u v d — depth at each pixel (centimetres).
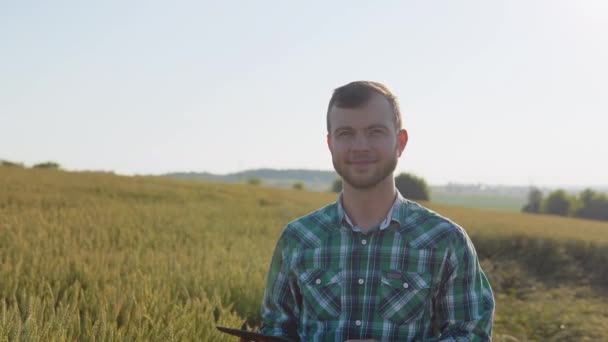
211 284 641
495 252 1791
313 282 231
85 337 369
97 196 2330
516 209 11606
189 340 409
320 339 227
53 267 642
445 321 227
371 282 225
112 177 3769
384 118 219
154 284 606
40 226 1067
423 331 223
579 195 8812
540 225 2503
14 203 1700
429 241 223
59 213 1473
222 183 4350
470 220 2575
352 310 225
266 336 217
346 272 227
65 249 794
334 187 7494
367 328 222
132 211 1639
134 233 1109
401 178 7069
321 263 231
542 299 1238
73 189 2531
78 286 516
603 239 1791
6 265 594
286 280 244
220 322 488
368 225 228
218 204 2462
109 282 604
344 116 219
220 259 853
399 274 222
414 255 223
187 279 652
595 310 1130
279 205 2834
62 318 378
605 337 922
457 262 222
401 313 221
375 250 226
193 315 462
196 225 1403
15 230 998
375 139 218
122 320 448
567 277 1567
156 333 396
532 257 1697
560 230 2128
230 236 1233
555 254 1678
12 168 3831
